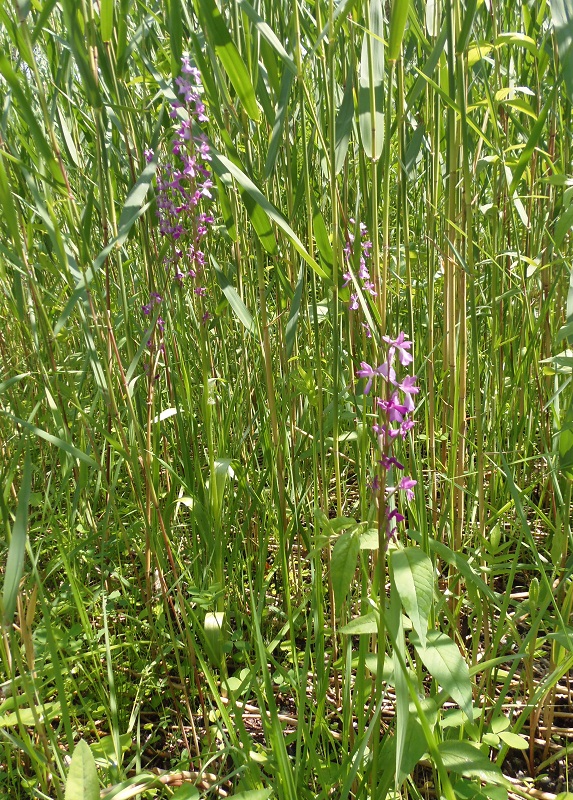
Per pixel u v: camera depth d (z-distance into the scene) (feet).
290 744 2.46
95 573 3.67
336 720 2.73
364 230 3.07
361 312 3.10
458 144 2.79
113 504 3.18
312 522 3.48
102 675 2.94
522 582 3.58
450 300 3.14
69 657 2.68
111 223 2.83
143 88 3.99
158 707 2.97
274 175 3.12
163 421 3.75
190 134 2.62
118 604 3.41
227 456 3.41
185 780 2.37
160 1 3.38
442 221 3.07
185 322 3.90
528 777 2.53
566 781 2.26
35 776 2.52
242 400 3.75
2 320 4.31
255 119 2.33
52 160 2.35
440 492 3.71
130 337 3.04
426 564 1.66
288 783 1.79
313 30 2.87
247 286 3.59
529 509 3.86
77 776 1.60
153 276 3.18
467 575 2.16
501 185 3.43
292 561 3.47
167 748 2.75
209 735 2.61
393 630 1.56
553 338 3.60
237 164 2.53
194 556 3.31
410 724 1.78
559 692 2.80
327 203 3.39
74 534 3.51
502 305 3.83
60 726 2.55
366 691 2.34
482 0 2.71
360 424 2.42
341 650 2.76
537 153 3.43
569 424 2.30
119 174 3.27
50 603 3.13
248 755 2.03
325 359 3.51
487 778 1.74
